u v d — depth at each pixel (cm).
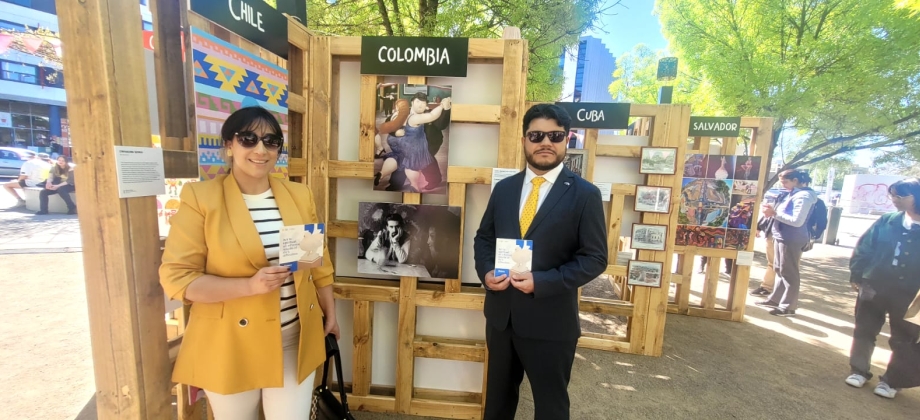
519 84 203
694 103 673
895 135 563
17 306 364
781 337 386
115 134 112
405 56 205
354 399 235
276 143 126
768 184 624
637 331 336
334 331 160
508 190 174
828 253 868
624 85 1084
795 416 255
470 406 230
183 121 140
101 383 124
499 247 156
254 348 124
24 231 679
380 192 229
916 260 265
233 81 147
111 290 119
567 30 438
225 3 140
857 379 294
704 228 424
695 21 620
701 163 415
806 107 532
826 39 537
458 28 430
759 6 562
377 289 225
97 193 114
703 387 287
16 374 254
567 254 163
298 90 206
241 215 122
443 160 211
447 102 207
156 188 125
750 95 550
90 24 107
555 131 159
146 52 153
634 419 245
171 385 137
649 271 327
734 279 429
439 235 214
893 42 505
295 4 202
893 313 275
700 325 413
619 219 337
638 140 340
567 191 162
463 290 225
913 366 267
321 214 219
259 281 116
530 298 163
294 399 138
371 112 212
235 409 129
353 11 459
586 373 302
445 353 227
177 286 113
